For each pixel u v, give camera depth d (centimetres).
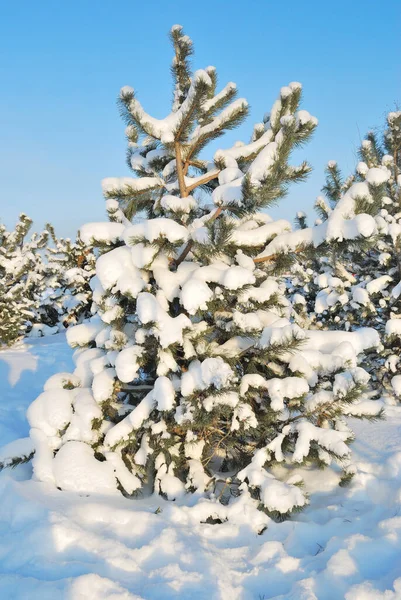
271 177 328
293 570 257
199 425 346
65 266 1422
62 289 1438
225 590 237
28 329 1373
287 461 409
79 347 459
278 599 229
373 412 372
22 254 1414
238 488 348
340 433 370
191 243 364
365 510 330
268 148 346
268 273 411
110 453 369
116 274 366
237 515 317
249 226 422
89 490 344
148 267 368
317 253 365
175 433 381
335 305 696
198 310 351
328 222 352
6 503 312
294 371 371
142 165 479
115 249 386
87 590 225
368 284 661
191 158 457
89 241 395
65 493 337
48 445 379
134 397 424
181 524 308
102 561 255
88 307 1396
